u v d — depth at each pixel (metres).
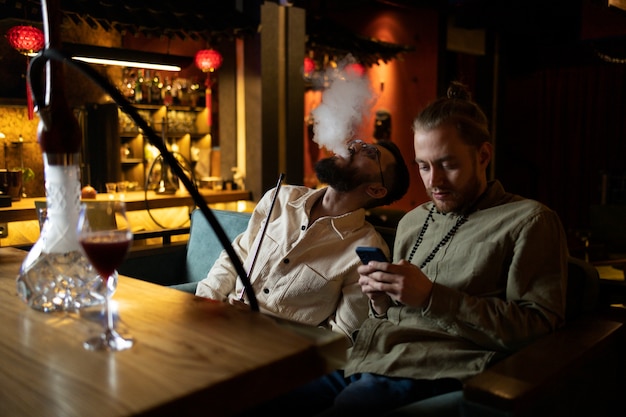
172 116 5.80
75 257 1.18
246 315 1.11
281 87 5.27
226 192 5.11
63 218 1.17
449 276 1.52
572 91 8.57
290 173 5.37
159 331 1.01
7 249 1.75
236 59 5.36
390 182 1.97
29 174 4.56
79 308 1.16
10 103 4.56
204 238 2.60
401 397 1.36
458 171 1.50
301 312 1.83
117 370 0.85
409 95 7.11
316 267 1.85
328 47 5.52
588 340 1.36
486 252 1.47
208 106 5.30
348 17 7.82
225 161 5.59
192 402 0.78
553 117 8.79
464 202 1.55
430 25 6.84
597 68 8.29
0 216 3.89
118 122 5.08
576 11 6.53
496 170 7.80
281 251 1.93
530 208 1.46
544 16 6.67
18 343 0.96
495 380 1.12
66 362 0.88
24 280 1.16
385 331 1.49
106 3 4.13
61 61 1.14
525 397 1.06
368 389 1.38
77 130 1.18
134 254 2.54
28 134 4.98
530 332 1.36
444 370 1.39
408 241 1.72
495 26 6.69
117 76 5.51
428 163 1.52
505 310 1.36
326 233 1.90
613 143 8.29
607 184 7.74
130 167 5.58
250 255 2.01
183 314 1.11
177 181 5.20
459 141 1.49
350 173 1.92
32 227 4.18
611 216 4.19
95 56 3.88
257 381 0.86
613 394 1.50
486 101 7.66
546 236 1.42
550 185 8.94
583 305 1.61
